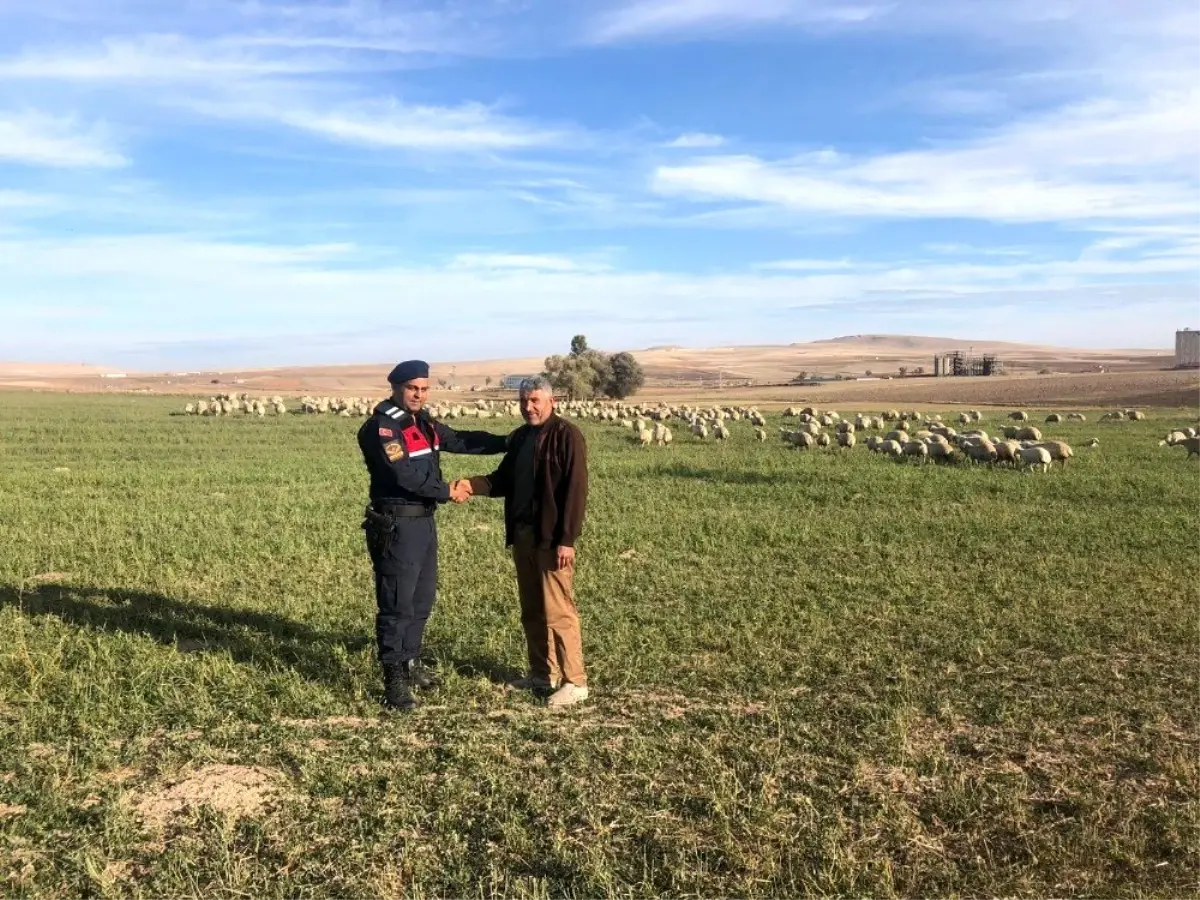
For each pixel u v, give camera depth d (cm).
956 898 429
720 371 19962
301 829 488
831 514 1597
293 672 724
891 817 508
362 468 2352
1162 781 558
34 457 2600
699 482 2059
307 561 1157
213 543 1249
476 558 1199
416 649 692
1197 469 2336
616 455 2772
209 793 532
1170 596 1016
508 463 726
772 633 862
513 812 507
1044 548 1282
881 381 13238
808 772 567
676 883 439
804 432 3181
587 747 598
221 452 2838
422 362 689
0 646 757
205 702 659
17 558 1120
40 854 461
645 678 742
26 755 571
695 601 982
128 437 3356
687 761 580
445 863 458
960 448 2664
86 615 875
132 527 1373
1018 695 699
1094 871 458
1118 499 1789
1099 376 10675
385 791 534
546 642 732
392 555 668
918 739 621
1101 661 787
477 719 651
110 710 644
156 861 456
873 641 841
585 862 456
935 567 1159
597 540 1326
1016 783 552
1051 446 2525
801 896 432
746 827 490
